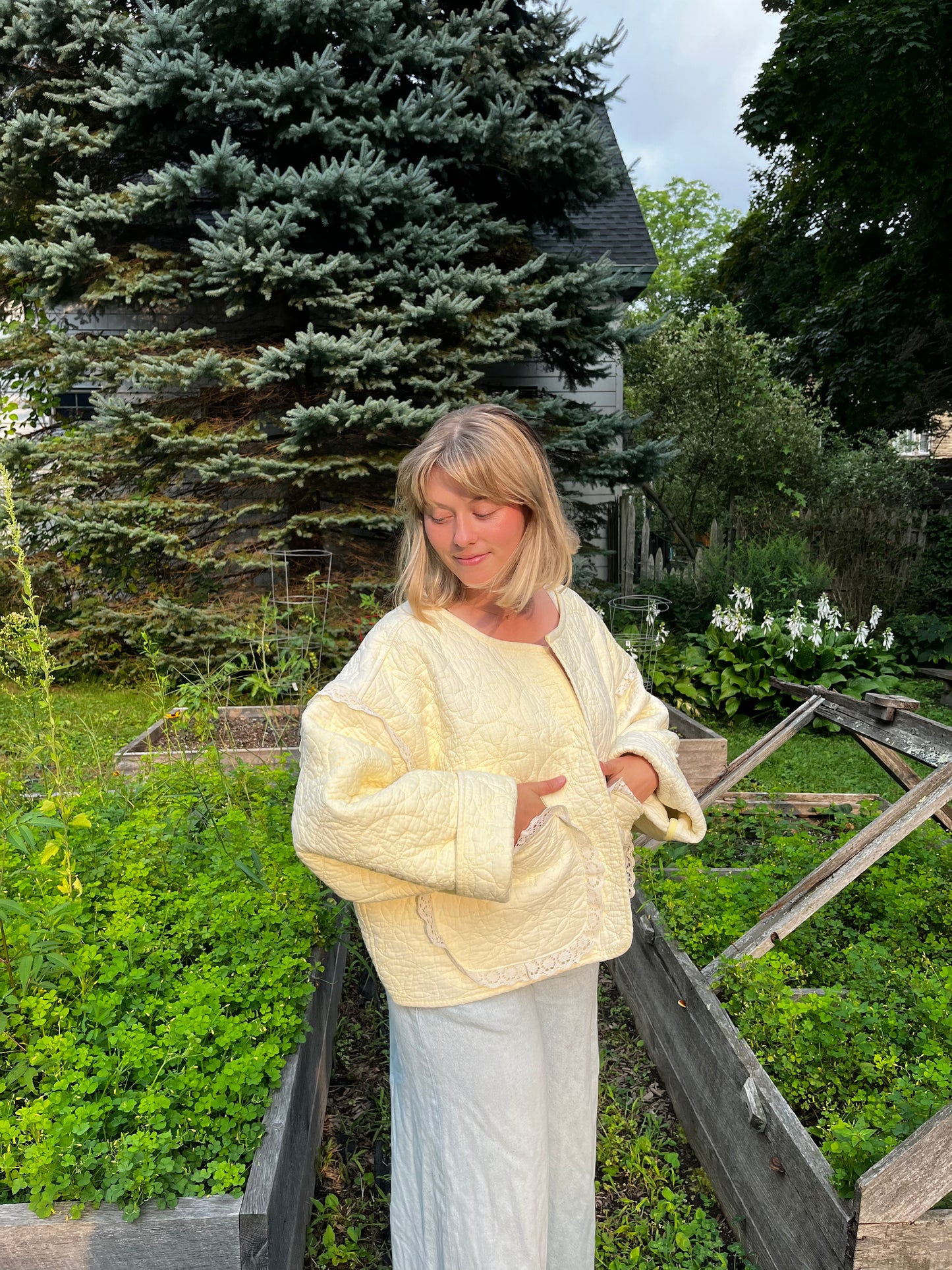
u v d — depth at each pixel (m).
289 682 4.62
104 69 7.19
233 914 2.39
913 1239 1.57
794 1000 2.34
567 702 1.45
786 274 19.16
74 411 8.91
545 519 1.37
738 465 13.02
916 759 3.03
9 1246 1.57
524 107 7.52
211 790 3.28
